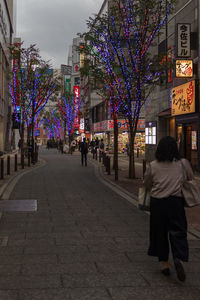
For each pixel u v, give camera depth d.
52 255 4.91
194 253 5.12
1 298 3.46
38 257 4.80
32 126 24.19
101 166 22.52
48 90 23.53
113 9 15.05
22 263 4.54
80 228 6.59
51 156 37.50
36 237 5.89
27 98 23.36
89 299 3.46
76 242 5.61
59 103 53.19
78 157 35.38
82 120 64.31
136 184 13.44
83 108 67.88
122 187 12.59
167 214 3.99
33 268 4.35
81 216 7.72
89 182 14.25
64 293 3.60
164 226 4.08
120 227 6.73
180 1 20.27
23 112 22.03
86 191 11.69
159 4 15.48
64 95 52.50
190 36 17.98
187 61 18.00
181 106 19.67
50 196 10.51
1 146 37.69
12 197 10.19
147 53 15.09
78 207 8.81
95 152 32.44
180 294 3.63
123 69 15.02
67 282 3.90
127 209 8.64
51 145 76.06
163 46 23.12
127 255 4.96
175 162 4.09
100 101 53.28
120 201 9.81
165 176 4.04
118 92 15.65
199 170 17.61
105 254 5.00
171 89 21.38
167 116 23.47
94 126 57.44
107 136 47.34
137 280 4.00
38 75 22.50
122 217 7.68
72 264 4.52
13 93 22.69
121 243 5.59
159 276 4.14
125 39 15.30
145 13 14.60
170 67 15.13
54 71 23.48
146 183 4.19
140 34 14.83
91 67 15.88
